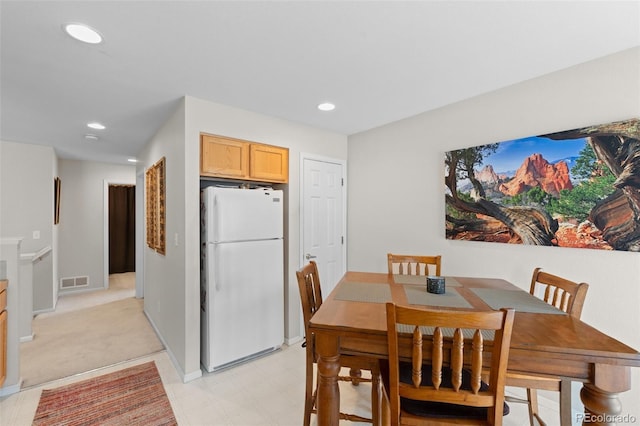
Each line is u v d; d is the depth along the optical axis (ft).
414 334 3.73
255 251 8.63
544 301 5.54
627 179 5.53
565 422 4.73
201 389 7.20
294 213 9.91
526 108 6.93
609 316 5.81
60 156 15.05
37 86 6.95
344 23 4.80
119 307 13.58
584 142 6.06
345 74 6.58
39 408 6.45
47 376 7.73
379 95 7.75
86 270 16.44
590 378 3.57
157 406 6.55
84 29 4.86
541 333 3.92
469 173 7.93
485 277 7.72
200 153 7.90
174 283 8.43
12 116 8.99
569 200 6.25
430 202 8.98
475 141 7.87
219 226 7.81
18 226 12.30
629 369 3.50
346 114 9.19
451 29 4.98
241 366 8.31
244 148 8.70
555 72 6.49
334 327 4.18
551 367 3.65
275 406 6.60
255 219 8.61
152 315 11.40
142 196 15.08
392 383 3.81
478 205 7.75
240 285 8.30
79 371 7.99
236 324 8.24
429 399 3.72
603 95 5.86
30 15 4.48
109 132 10.73
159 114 8.87
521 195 6.98
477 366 3.57
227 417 6.23
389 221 10.16
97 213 16.79
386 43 5.39
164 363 8.45
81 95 7.49
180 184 7.91
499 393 3.54
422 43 5.39
